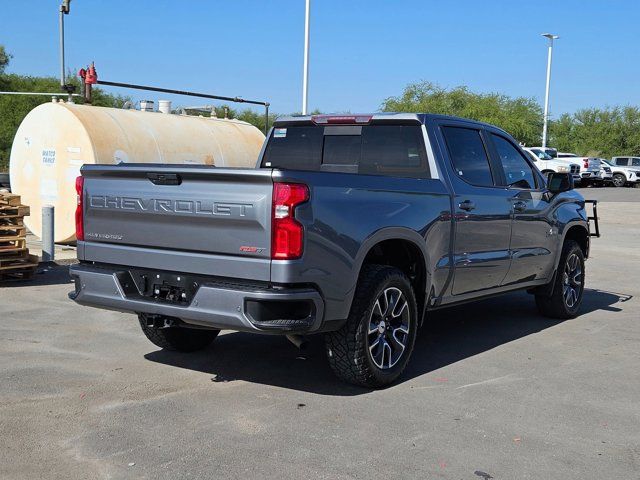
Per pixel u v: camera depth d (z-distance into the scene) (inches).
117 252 216.8
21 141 539.5
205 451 171.2
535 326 316.8
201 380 226.4
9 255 387.2
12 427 183.5
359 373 212.4
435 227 237.1
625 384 232.2
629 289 420.5
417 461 168.2
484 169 271.4
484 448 177.2
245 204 190.1
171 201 203.2
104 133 513.0
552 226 309.9
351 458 169.0
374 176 214.8
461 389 223.1
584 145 2987.2
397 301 222.7
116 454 168.4
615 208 1097.4
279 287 188.5
